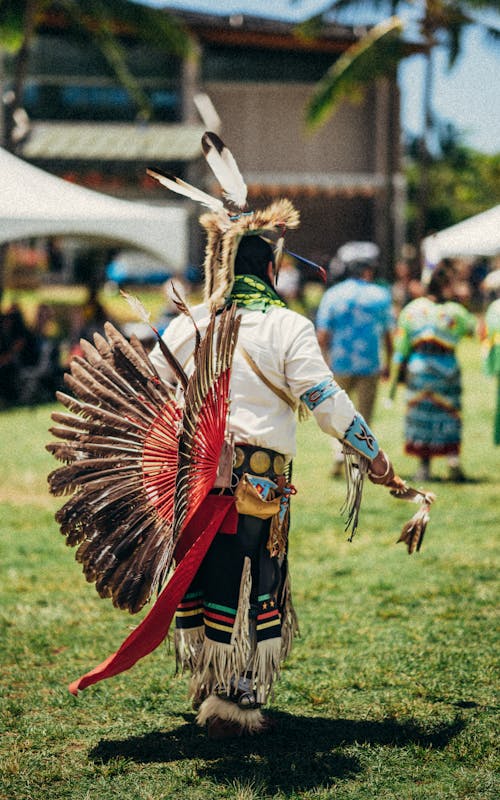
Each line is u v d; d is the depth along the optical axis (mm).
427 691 4086
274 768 3404
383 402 15531
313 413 3406
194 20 33062
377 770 3391
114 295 32281
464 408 14555
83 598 5578
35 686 4223
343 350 9297
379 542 6848
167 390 3541
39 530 7336
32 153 31016
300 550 6645
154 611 3260
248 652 3412
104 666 3307
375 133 36125
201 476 3330
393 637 4785
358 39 34375
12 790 3248
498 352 9008
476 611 5199
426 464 9258
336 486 8969
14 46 21359
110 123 34219
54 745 3631
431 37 24828
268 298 3525
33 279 34156
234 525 3357
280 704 4000
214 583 3416
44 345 15633
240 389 3416
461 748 3535
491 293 28594
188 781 3309
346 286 9352
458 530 7180
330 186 35969
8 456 10547
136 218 14148
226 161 3723
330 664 4434
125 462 3500
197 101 31359
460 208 56594
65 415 3564
